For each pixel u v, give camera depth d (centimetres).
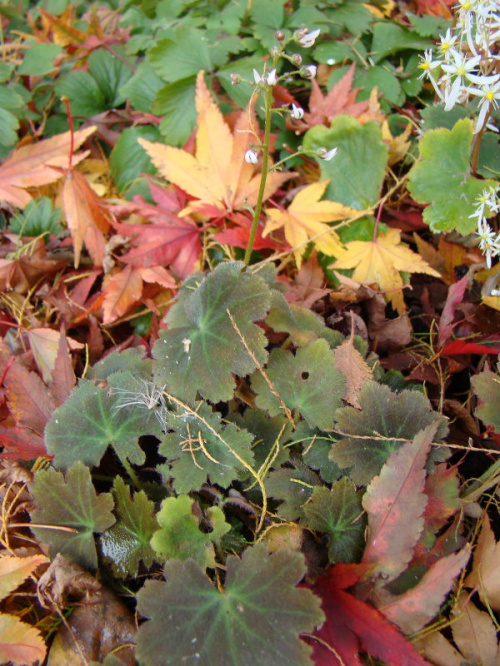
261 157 41
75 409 30
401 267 38
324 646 24
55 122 50
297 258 38
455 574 24
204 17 50
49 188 47
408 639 25
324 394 30
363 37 49
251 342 29
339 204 40
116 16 59
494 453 30
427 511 27
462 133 36
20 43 57
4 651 25
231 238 37
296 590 23
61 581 26
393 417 29
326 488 27
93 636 26
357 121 40
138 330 39
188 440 28
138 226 40
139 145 47
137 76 47
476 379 30
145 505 27
